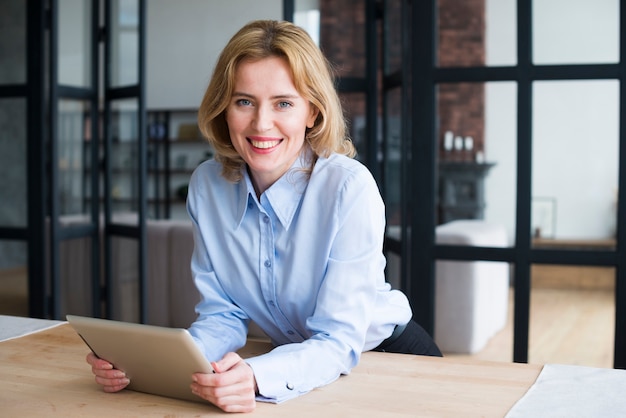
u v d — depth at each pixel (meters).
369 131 3.88
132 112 4.41
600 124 3.00
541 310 3.13
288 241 1.51
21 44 4.29
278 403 1.27
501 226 3.15
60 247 4.46
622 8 2.93
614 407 1.21
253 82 1.38
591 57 2.99
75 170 4.56
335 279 1.45
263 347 1.64
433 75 3.21
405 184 3.41
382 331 1.66
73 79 4.48
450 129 3.23
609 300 3.03
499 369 1.43
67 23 4.39
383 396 1.29
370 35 3.83
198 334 1.53
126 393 1.34
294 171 1.50
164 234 4.73
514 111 3.11
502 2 3.11
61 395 1.33
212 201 1.59
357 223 1.45
